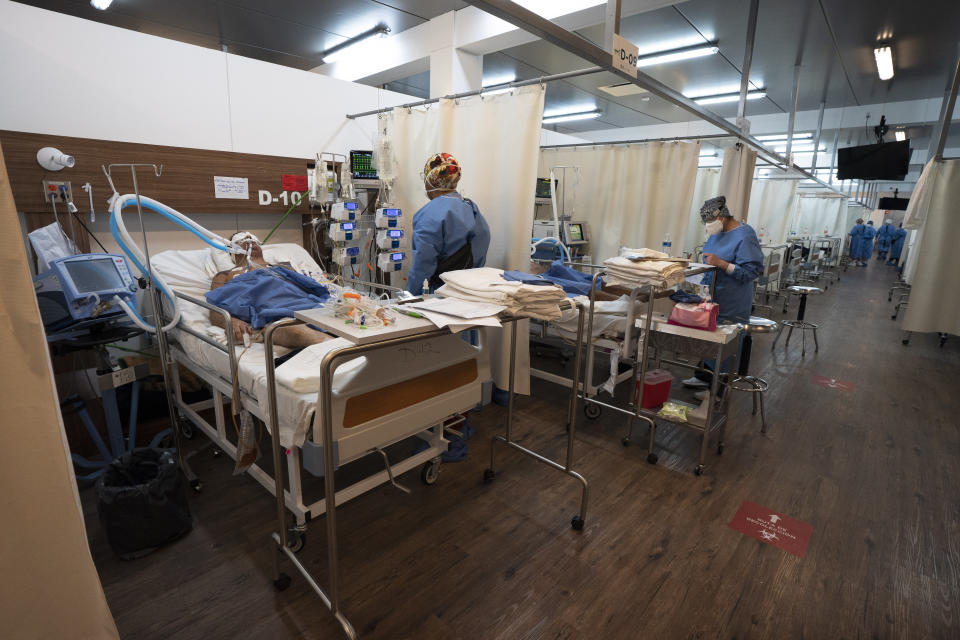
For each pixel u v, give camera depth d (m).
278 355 1.96
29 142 2.22
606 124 8.12
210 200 2.89
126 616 1.49
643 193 4.15
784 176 7.08
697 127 7.62
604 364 3.79
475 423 2.87
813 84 5.58
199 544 1.81
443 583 1.65
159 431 2.55
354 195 3.23
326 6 3.72
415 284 2.43
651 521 2.00
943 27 3.83
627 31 4.11
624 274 2.45
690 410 2.46
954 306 4.32
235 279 2.39
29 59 2.26
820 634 1.48
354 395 1.51
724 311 3.15
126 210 2.66
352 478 2.26
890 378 3.85
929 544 1.90
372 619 1.49
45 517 0.94
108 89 2.51
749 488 2.26
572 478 2.32
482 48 3.84
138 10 3.79
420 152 3.08
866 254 12.57
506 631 1.46
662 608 1.56
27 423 0.90
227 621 1.48
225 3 3.66
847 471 2.43
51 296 2.00
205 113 2.86
